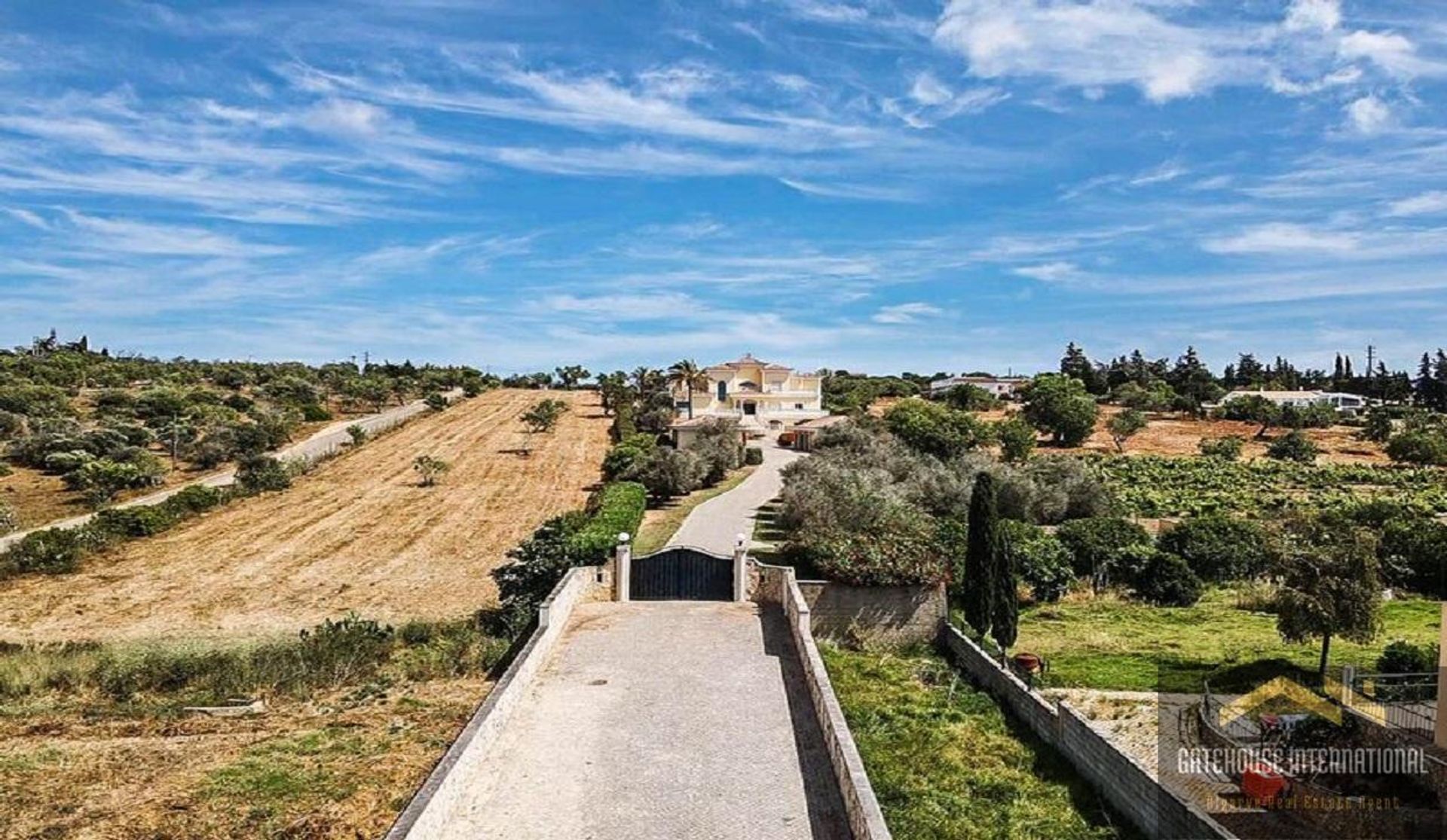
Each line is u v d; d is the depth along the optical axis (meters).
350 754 17.02
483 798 13.45
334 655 23.94
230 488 58.00
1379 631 23.95
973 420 76.62
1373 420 96.69
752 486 58.47
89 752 17.30
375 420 91.94
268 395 101.75
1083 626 29.73
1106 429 100.75
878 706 20.55
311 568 41.50
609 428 93.06
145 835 13.78
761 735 15.87
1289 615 22.94
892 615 26.25
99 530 45.31
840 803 13.42
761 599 25.64
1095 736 16.70
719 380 96.94
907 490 45.72
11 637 30.86
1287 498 59.22
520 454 77.31
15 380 87.19
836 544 27.41
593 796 13.55
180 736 18.42
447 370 148.00
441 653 24.62
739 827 12.70
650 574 25.86
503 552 44.56
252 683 22.11
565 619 22.88
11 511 49.06
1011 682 20.95
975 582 24.44
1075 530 37.53
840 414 95.62
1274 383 162.38
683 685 18.34
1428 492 65.44
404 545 46.34
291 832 13.82
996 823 15.26
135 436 71.62
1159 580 34.00
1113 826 15.23
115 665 23.88
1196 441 95.94
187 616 33.78
